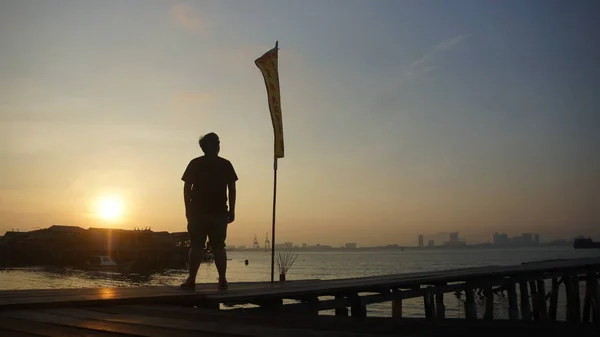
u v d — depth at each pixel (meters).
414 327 4.95
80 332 4.91
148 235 99.00
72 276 70.31
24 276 69.50
